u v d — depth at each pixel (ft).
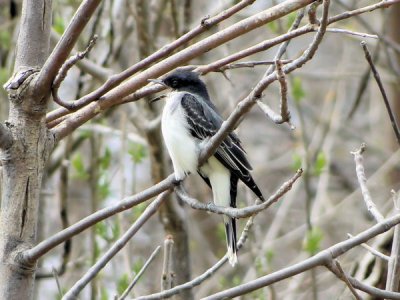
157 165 35.86
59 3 41.88
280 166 54.24
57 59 21.03
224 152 27.09
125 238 21.68
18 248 21.08
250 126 60.90
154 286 48.24
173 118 28.48
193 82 30.55
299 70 50.83
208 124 28.32
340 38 57.93
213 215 54.65
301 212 52.95
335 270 20.02
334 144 56.90
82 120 22.98
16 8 42.83
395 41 49.85
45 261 45.55
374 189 50.96
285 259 51.13
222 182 27.81
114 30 42.19
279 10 22.13
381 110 53.83
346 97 60.64
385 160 53.06
